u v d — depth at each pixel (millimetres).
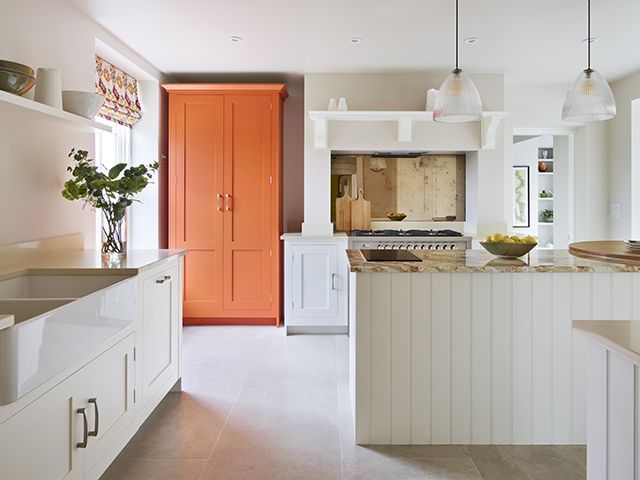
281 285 5121
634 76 4781
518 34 3742
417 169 5301
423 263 2623
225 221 4867
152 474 2229
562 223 5996
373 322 2543
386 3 3197
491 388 2553
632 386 1201
